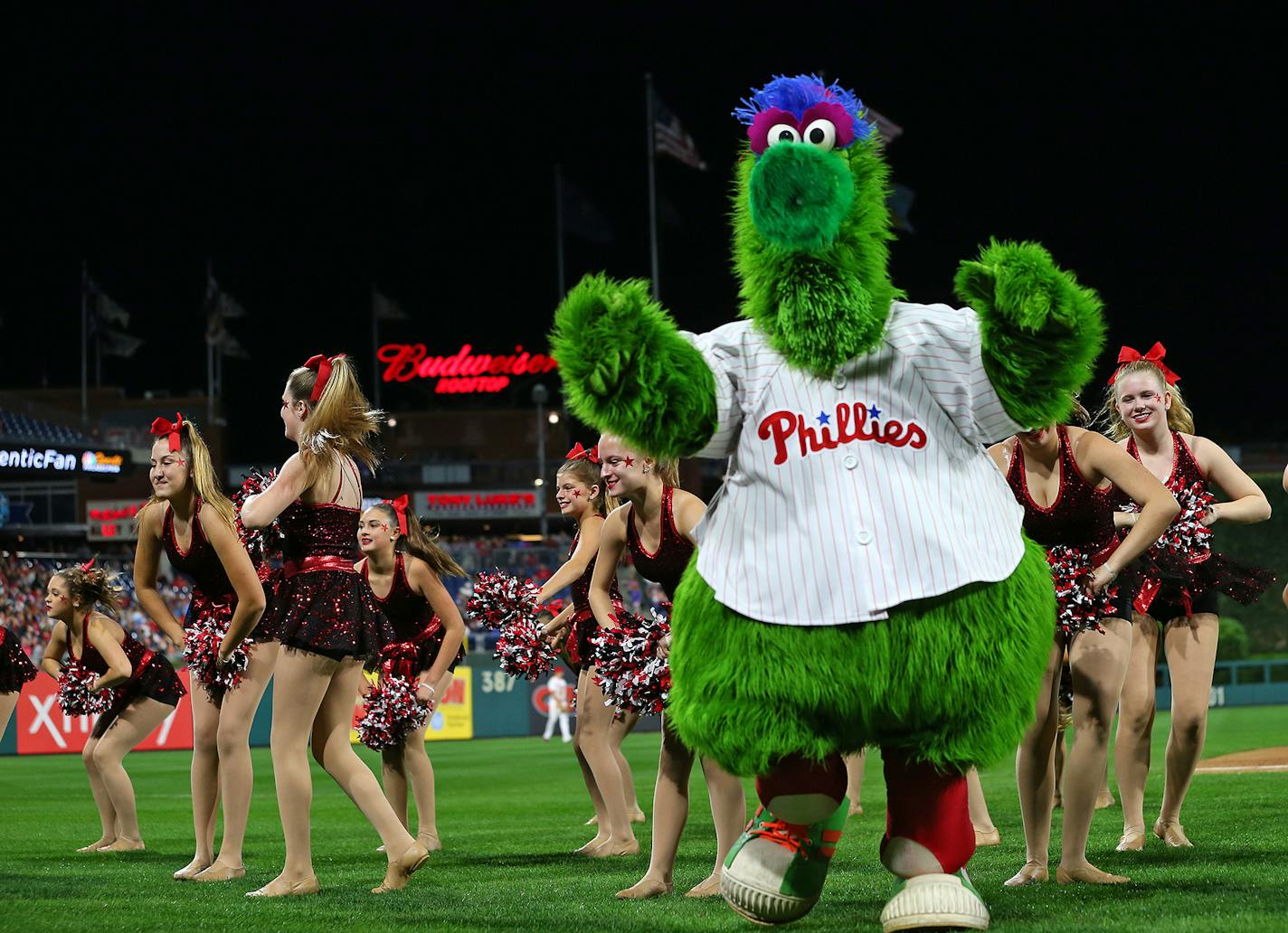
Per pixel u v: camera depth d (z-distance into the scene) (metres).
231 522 6.22
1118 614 5.31
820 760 3.89
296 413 5.81
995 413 3.83
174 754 23.55
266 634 6.27
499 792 14.12
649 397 3.73
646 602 36.88
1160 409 7.05
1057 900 4.45
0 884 5.86
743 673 3.74
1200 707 6.59
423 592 8.03
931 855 3.90
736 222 4.01
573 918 4.46
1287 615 40.91
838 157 3.84
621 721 7.81
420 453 53.03
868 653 3.67
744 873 4.05
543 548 40.91
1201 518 6.76
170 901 5.11
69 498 46.50
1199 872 5.18
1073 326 3.67
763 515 3.83
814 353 3.81
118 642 8.33
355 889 5.66
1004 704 3.73
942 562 3.70
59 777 17.61
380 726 7.70
